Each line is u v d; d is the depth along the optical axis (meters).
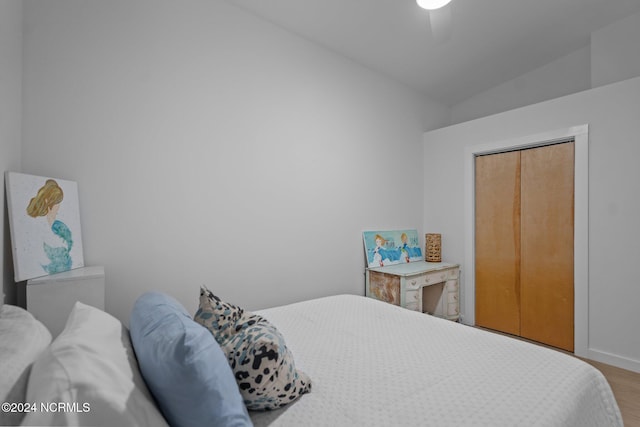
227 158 2.45
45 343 0.97
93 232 1.93
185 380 0.80
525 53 3.42
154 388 0.87
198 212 2.31
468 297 3.67
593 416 1.24
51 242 1.69
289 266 2.83
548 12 2.82
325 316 2.06
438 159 3.97
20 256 1.54
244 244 2.55
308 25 2.78
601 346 2.73
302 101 2.92
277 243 2.75
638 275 2.55
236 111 2.50
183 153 2.25
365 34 2.94
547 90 3.62
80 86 1.89
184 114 2.25
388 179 3.69
